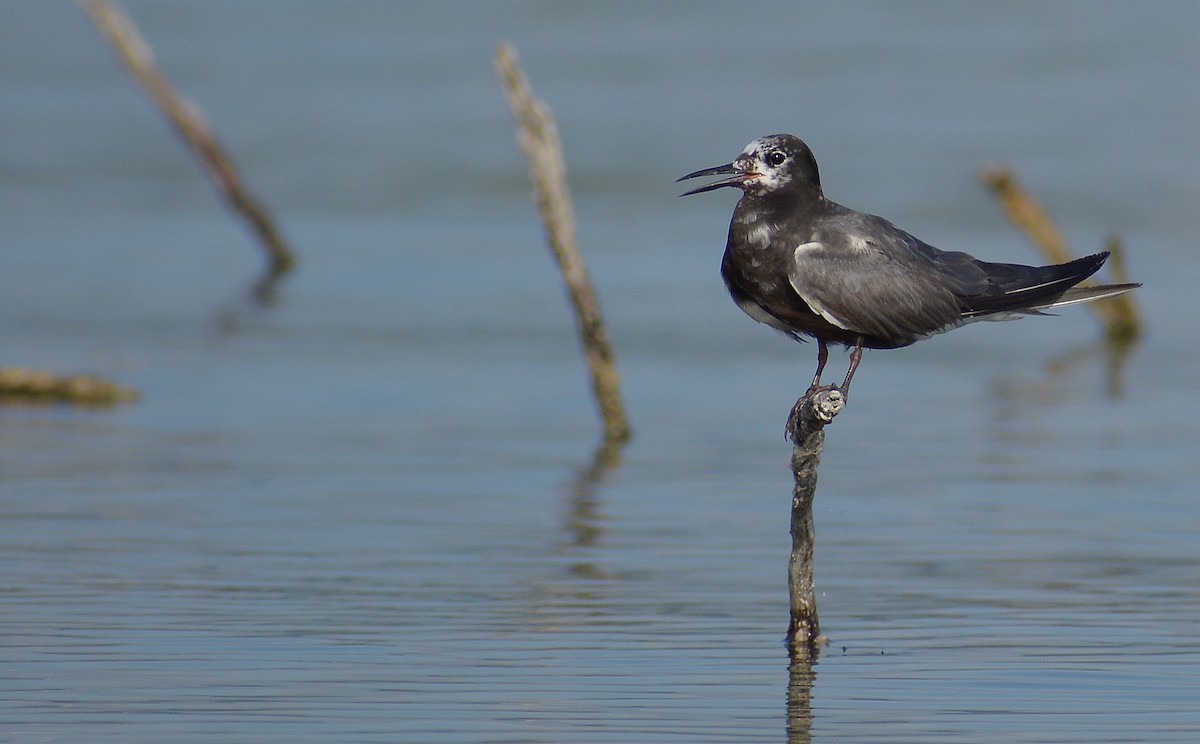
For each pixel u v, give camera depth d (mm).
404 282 27062
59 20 62688
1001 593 12047
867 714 9617
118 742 9078
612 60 53125
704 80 49812
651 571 12633
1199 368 21422
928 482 15508
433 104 46969
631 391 19891
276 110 46000
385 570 12555
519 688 10008
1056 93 47281
